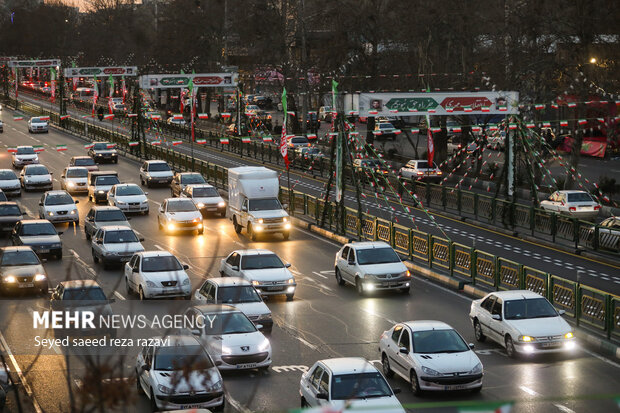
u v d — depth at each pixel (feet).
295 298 197.98
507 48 359.66
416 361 130.62
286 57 576.20
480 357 150.71
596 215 288.10
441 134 418.10
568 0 347.36
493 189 365.20
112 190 326.24
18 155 437.58
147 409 120.57
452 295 199.72
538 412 120.88
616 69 331.36
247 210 277.85
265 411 119.65
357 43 480.64
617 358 149.18
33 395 125.39
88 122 637.30
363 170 360.89
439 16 409.69
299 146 478.59
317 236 282.15
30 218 307.58
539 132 349.00
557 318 152.05
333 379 112.47
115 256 225.56
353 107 276.82
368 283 198.08
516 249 252.62
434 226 292.20
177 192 346.74
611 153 436.76
